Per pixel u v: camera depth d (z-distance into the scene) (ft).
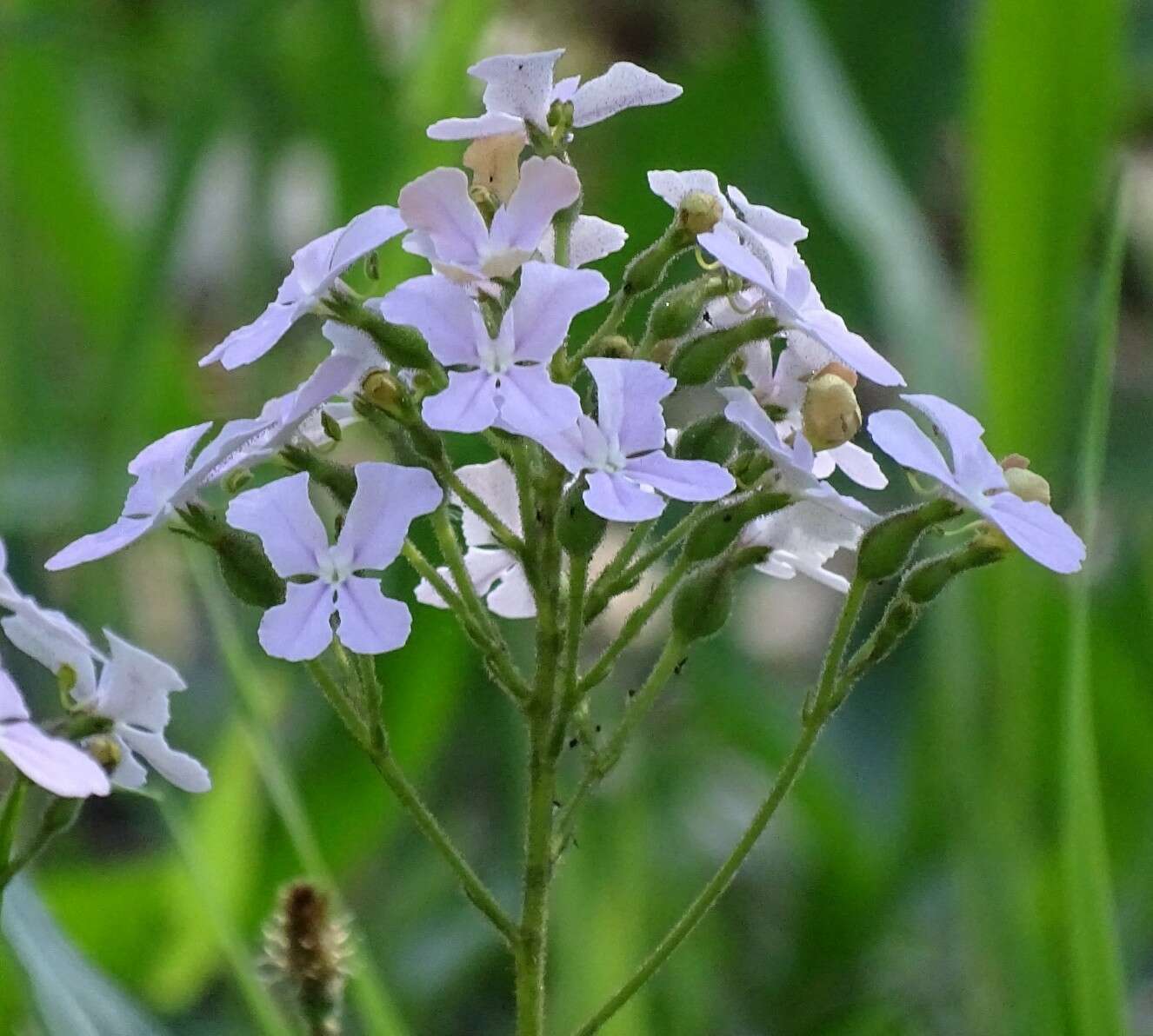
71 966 1.32
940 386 1.50
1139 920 1.75
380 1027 1.36
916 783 1.82
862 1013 1.79
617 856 1.53
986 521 1.21
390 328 1.19
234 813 1.64
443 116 1.91
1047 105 1.45
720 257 1.18
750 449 1.22
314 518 1.18
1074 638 1.33
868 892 1.84
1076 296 1.47
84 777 1.19
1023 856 1.47
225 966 1.69
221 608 1.43
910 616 1.22
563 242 1.21
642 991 1.48
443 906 1.91
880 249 1.51
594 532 1.19
